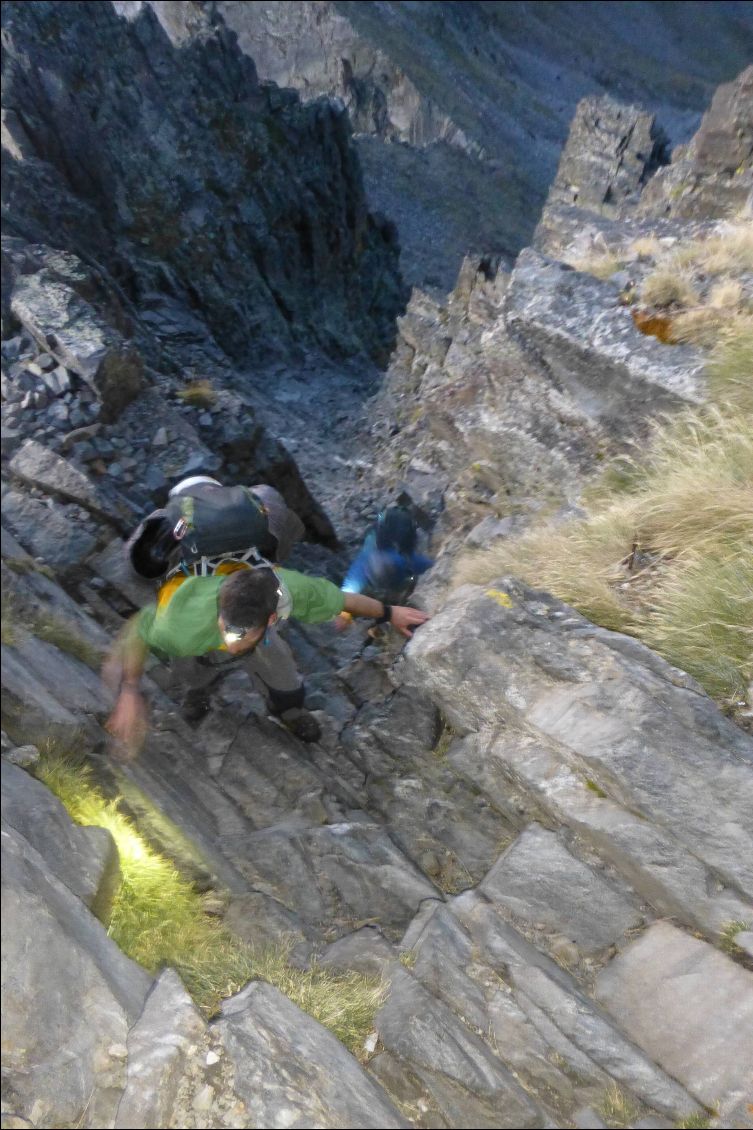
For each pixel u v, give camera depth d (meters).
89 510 6.10
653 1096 2.49
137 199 29.20
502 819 4.07
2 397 7.69
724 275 6.12
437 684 3.99
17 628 4.27
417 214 92.38
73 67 27.28
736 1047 2.63
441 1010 2.66
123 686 3.75
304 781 4.37
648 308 6.05
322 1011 2.67
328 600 3.97
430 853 3.91
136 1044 2.33
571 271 6.62
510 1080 2.47
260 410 22.44
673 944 3.01
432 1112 2.37
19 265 9.68
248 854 3.67
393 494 12.39
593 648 3.72
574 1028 2.70
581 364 6.14
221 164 32.81
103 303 10.34
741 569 3.97
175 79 31.16
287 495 10.55
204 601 3.52
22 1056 2.17
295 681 4.53
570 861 3.39
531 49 144.75
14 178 24.27
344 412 25.14
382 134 104.19
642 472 5.44
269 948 3.03
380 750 4.64
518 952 2.98
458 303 17.55
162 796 3.65
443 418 9.40
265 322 33.34
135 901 2.99
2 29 25.52
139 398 8.18
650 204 12.33
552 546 4.93
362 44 101.19
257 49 108.69
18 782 2.96
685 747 3.29
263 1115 2.17
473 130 103.44
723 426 5.01
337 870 3.58
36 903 2.38
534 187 102.38
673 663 3.78
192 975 2.76
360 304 43.62
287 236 36.66
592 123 28.06
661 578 4.32
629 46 152.00
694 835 3.13
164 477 7.52
